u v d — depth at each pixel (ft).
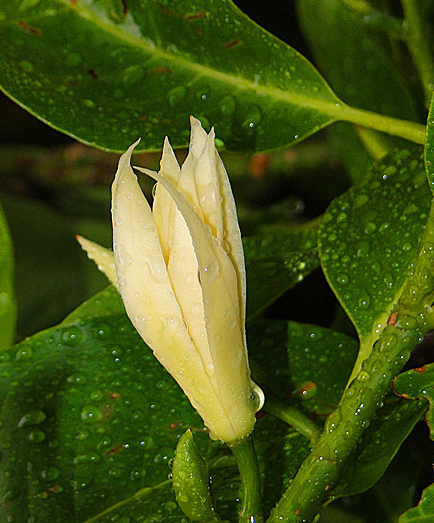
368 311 0.81
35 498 0.80
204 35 0.87
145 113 0.87
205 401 0.74
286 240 0.90
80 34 0.88
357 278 0.82
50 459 0.80
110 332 0.83
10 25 0.87
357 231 0.83
